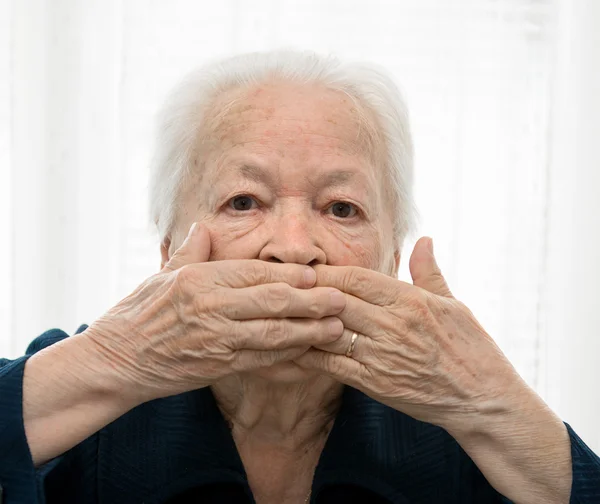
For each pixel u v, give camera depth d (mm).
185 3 1909
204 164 1044
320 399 1088
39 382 933
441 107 1946
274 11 1912
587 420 1920
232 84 1071
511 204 1944
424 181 1943
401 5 1943
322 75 1070
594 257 1914
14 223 1921
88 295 1941
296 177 998
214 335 899
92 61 1932
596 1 1916
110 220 1943
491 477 988
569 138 1933
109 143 1940
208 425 1075
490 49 1952
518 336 1940
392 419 1116
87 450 1091
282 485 1119
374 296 922
